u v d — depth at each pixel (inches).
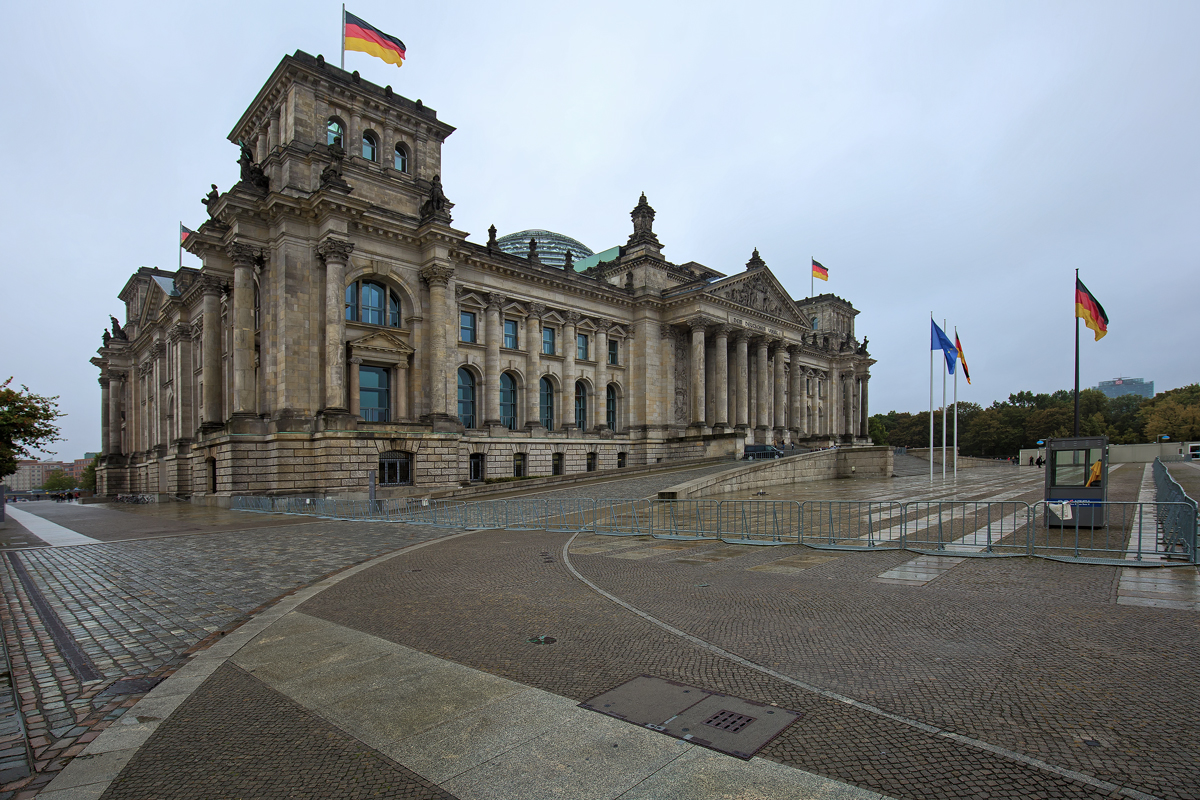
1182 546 752.3
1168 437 4940.9
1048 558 733.9
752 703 341.4
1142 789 249.8
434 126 2432.3
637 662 411.2
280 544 1056.2
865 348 4968.0
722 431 3164.4
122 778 279.0
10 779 279.7
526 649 443.8
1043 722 311.1
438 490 2071.9
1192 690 345.4
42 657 463.2
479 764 282.2
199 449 2285.9
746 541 940.6
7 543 1193.4
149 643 494.3
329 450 1924.2
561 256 4210.1
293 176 2031.3
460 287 2541.8
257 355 2118.6
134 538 1199.6
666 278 3385.8
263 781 273.1
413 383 2250.2
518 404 2778.1
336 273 1999.3
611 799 250.8
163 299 3223.4
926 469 3595.0
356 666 418.3
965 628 470.0
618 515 1393.9
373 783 268.7
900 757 279.1
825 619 503.2
